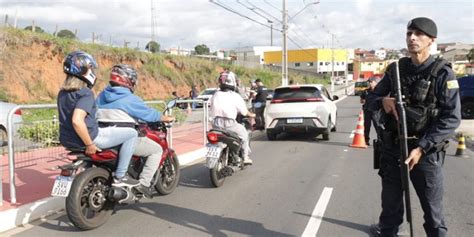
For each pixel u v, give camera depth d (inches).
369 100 153.3
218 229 201.5
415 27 135.7
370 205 236.8
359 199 249.1
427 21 135.7
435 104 135.9
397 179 153.1
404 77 140.2
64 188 189.2
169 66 1537.9
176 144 465.4
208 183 295.4
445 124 132.9
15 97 909.8
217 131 280.5
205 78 1684.3
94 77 194.1
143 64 1390.3
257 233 195.9
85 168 200.8
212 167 272.8
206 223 210.2
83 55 189.0
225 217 219.0
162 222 211.9
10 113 219.3
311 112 497.0
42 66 1035.3
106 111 211.8
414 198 246.2
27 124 299.1
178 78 1505.9
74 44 1147.9
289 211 227.8
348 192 265.4
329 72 3941.9
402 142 137.4
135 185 211.2
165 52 1750.7
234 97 293.6
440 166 142.5
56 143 309.9
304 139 528.7
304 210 229.1
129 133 204.8
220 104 291.6
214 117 294.4
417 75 137.9
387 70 148.2
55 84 1043.9
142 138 219.3
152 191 232.2
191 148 433.1
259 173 325.4
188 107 734.5
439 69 134.7
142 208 235.3
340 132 592.7
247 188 278.7
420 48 135.6
